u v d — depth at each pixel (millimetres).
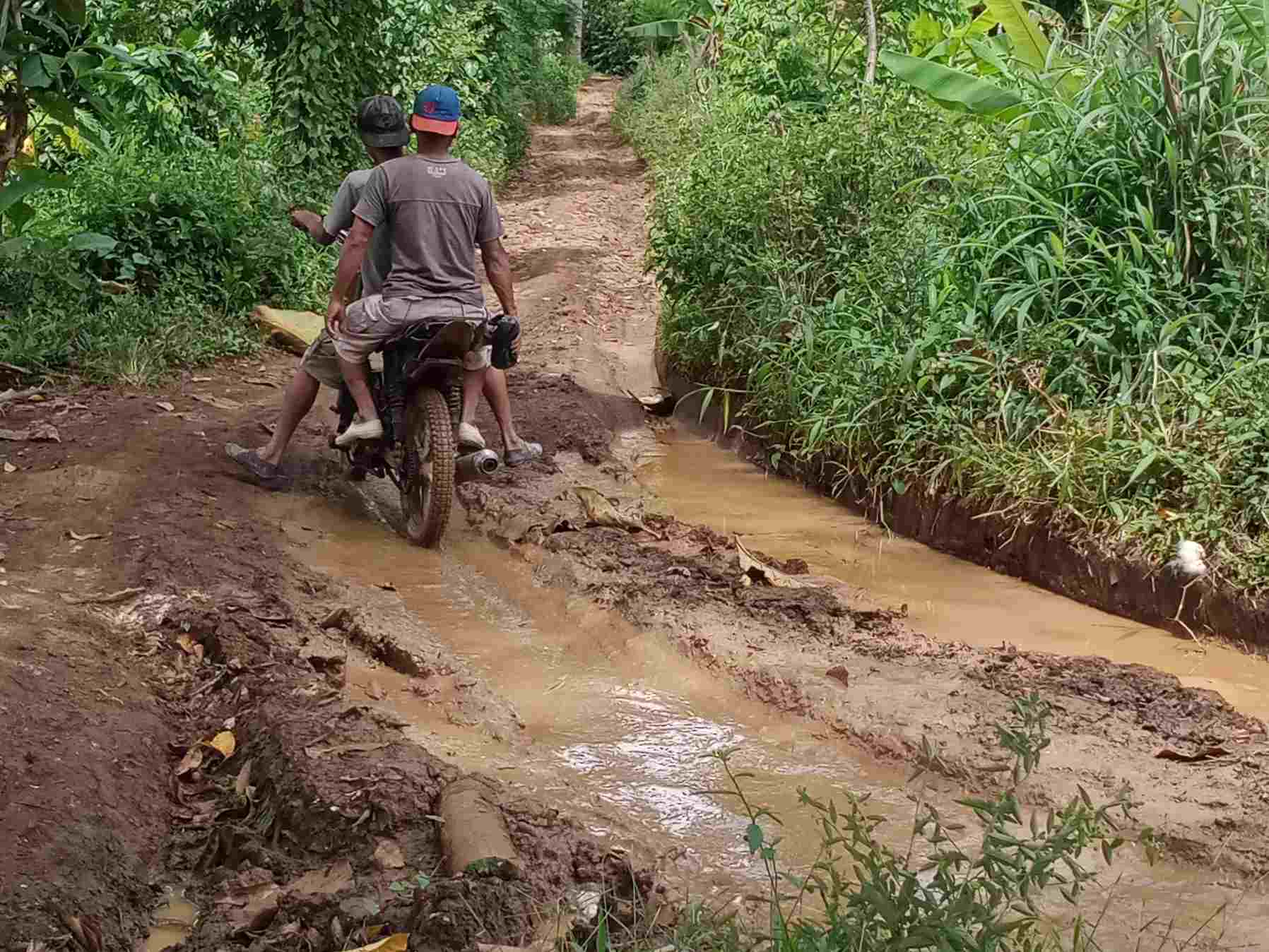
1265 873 3736
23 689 4285
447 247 6477
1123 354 7074
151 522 6219
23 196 8656
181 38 13922
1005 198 7902
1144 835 3227
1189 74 7793
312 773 3949
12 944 3096
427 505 6531
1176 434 6496
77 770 3887
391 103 6770
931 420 7324
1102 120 8227
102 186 11039
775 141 10414
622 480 8102
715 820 4094
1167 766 4340
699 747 4633
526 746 4586
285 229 11672
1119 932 3459
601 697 5039
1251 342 6918
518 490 7422
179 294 10438
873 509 7582
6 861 3369
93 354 9148
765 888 3652
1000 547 6746
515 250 16812
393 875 3541
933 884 2805
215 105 14344
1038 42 10625
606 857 3645
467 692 4941
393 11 17906
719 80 20328
